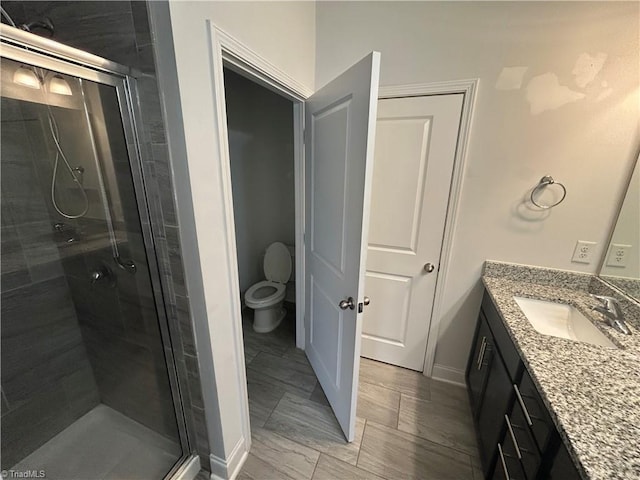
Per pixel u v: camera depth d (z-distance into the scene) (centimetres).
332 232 148
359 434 157
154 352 130
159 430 145
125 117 94
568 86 137
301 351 227
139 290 121
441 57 152
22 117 113
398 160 174
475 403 161
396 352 210
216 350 114
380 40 161
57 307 145
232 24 100
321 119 150
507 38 140
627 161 135
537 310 147
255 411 171
